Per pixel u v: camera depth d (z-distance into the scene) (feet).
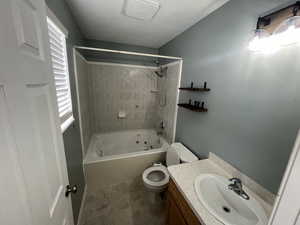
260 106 3.16
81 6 4.70
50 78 2.22
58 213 2.24
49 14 3.01
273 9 2.85
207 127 4.98
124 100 9.82
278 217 1.46
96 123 9.56
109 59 8.86
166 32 6.75
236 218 2.99
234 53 3.79
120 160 6.77
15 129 1.29
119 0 4.36
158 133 9.37
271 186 3.01
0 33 1.13
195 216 2.86
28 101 1.55
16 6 1.39
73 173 4.58
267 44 2.88
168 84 8.09
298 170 1.25
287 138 2.71
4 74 1.17
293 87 2.56
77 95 5.65
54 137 2.27
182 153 5.73
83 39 7.50
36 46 1.83
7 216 1.13
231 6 3.83
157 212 5.52
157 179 6.25
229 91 4.00
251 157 3.42
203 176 3.76
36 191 1.61
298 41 2.43
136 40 8.17
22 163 1.37
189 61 6.02
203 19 5.04
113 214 5.38
